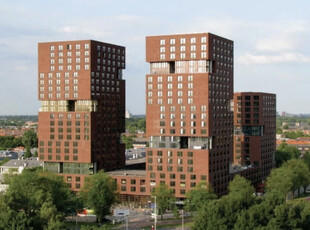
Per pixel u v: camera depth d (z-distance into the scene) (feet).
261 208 541.34
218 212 541.34
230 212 540.11
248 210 539.70
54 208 552.82
